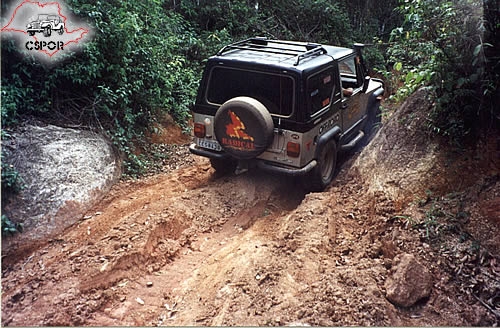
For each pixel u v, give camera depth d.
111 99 7.73
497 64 5.48
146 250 5.49
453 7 5.60
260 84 6.57
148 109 8.85
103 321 4.55
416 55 6.39
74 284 4.89
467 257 4.85
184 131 9.59
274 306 4.55
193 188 7.34
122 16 8.30
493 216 5.11
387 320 4.36
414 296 4.55
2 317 4.45
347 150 7.98
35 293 4.77
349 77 8.21
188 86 10.43
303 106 6.34
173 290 5.05
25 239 5.47
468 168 5.65
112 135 7.68
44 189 5.98
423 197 5.70
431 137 6.14
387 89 12.41
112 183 7.10
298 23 15.08
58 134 6.91
